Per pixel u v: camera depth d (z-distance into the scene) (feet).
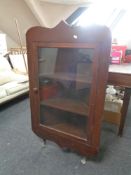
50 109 4.60
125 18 8.58
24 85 8.46
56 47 3.59
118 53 6.16
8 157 4.52
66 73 4.20
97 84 3.37
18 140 5.27
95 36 3.07
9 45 12.67
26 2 8.75
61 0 8.88
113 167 4.17
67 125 4.51
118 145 5.04
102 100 3.43
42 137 4.75
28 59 3.98
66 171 4.06
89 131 3.80
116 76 4.53
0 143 5.11
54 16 10.28
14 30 11.52
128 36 8.39
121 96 6.37
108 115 6.05
